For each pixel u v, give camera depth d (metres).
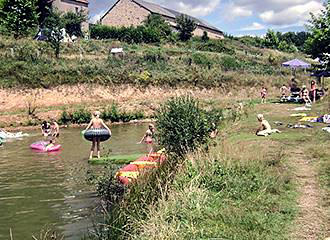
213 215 7.29
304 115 21.33
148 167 9.98
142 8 79.00
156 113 13.30
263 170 9.55
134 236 6.62
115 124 33.50
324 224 6.61
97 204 10.48
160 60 48.94
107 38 62.03
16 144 22.56
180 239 6.38
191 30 73.19
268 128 15.49
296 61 33.84
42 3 56.09
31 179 13.76
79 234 8.56
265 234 6.39
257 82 49.06
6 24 46.56
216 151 10.86
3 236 8.76
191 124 12.25
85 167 15.41
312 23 28.47
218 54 59.81
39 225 9.31
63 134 27.39
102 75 40.88
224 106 31.11
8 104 34.84
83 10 63.41
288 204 7.59
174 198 7.87
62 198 11.30
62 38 44.75
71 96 38.09
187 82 45.44
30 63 39.03
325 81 45.41
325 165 9.80
